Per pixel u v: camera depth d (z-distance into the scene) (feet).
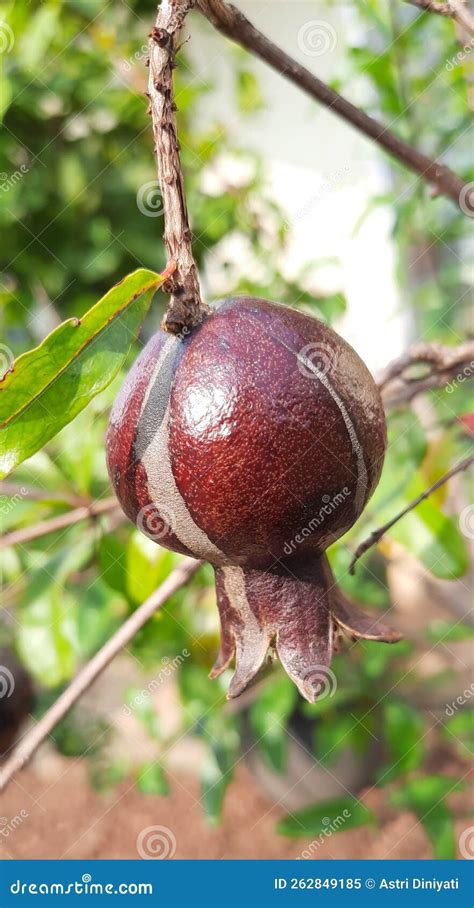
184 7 0.87
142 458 0.90
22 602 1.53
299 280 1.92
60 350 0.89
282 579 0.93
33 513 1.49
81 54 1.89
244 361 0.88
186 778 2.56
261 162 2.25
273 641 0.94
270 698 1.82
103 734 2.31
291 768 2.31
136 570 1.29
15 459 0.91
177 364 0.89
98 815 2.44
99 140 1.96
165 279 0.89
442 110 1.71
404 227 1.83
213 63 2.54
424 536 1.28
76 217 1.94
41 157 1.92
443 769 2.24
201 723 1.88
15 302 1.97
